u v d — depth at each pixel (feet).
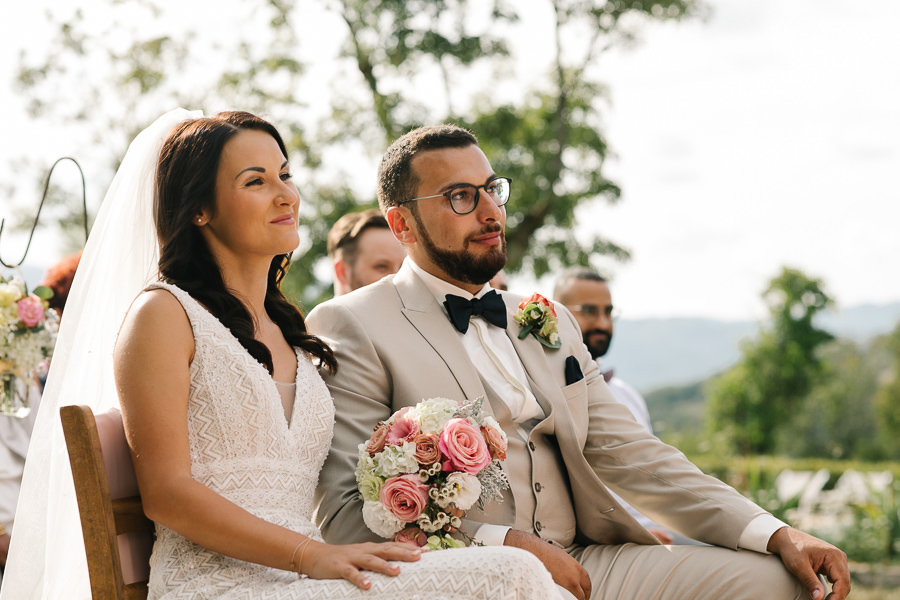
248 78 47.55
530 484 9.04
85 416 6.63
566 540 9.26
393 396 8.94
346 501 8.16
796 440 162.91
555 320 9.80
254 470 7.27
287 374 8.08
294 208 7.99
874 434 162.40
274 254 7.95
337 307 9.36
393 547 6.51
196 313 7.30
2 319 11.05
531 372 9.50
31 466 7.72
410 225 9.64
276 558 6.55
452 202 9.34
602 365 16.35
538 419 9.39
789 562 8.29
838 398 163.73
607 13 52.42
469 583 6.14
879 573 31.45
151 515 6.76
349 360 8.95
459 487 7.50
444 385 8.95
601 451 9.77
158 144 8.25
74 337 7.96
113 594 6.57
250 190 7.71
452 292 9.61
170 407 6.89
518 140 54.60
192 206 7.67
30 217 46.47
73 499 7.64
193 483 6.75
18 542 7.62
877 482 39.11
